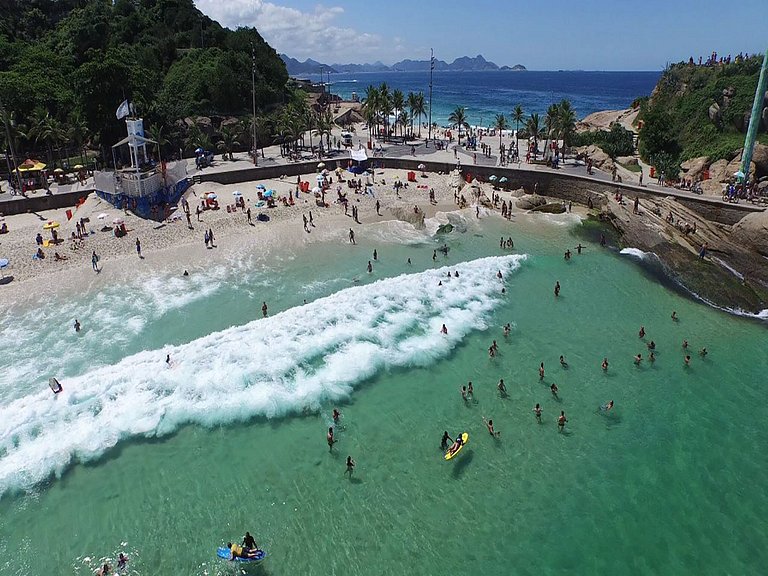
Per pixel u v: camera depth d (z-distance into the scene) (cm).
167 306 4366
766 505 2681
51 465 2805
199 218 5956
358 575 2298
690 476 2852
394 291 4591
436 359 3772
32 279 4625
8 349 3744
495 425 3195
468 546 2445
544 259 5494
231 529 2495
